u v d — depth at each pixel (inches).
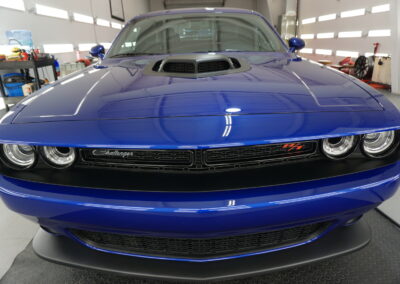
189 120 27.5
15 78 145.6
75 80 41.1
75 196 28.1
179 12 69.4
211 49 61.2
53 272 41.4
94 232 33.8
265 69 43.1
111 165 29.3
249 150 27.9
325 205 28.3
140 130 27.1
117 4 373.4
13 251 46.0
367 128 28.2
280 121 27.6
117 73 44.1
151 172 28.4
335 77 38.7
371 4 231.1
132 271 33.1
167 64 43.3
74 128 28.4
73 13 231.3
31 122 30.0
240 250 32.4
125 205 27.1
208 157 27.2
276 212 27.4
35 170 30.2
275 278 39.3
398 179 30.4
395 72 182.9
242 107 29.1
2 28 145.7
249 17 68.1
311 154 29.2
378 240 45.6
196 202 26.5
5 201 30.7
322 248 34.5
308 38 368.2
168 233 28.4
